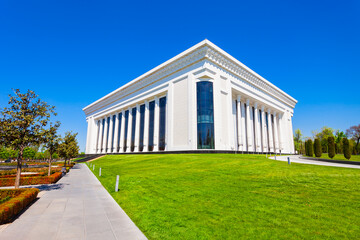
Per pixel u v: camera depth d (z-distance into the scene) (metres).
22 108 14.18
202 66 45.91
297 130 101.62
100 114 89.06
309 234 6.29
